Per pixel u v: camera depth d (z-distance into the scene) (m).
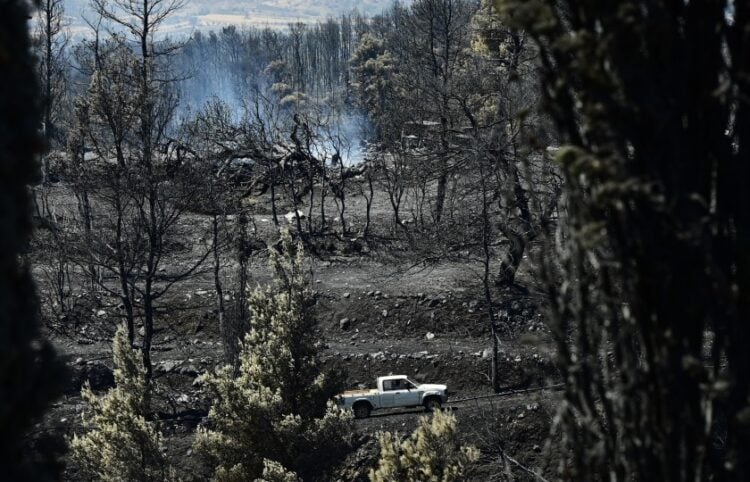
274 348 41.75
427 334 68.06
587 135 8.18
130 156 63.53
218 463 39.44
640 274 8.06
